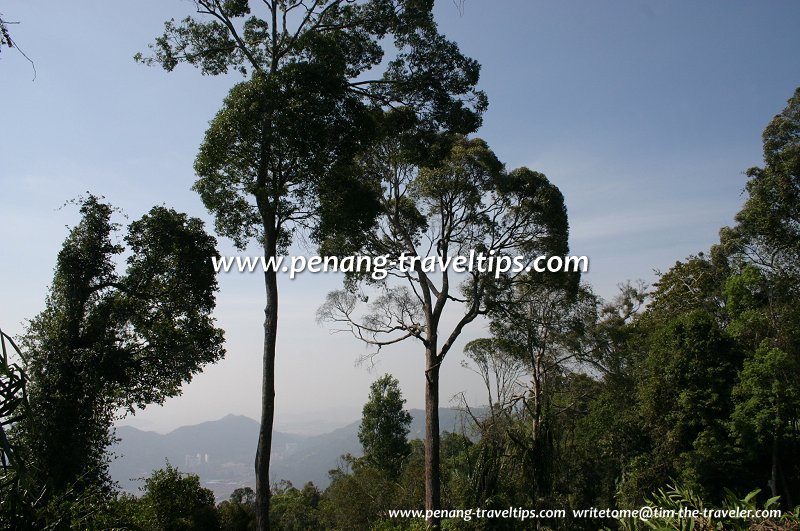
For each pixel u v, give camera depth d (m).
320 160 11.34
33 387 16.39
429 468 18.09
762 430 19.06
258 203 11.70
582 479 25.91
